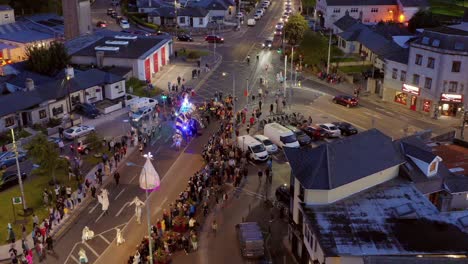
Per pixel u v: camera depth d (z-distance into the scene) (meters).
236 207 52.78
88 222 50.44
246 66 108.44
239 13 160.12
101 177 57.78
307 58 104.69
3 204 53.62
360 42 112.31
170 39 112.50
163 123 76.19
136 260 42.22
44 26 125.81
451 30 79.06
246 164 62.22
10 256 44.66
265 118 77.75
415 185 45.00
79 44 105.88
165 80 98.44
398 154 46.28
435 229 38.50
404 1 139.25
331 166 42.38
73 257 44.88
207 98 87.19
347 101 83.75
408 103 83.69
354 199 42.56
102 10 172.12
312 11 171.00
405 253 35.72
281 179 58.75
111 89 84.50
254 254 44.03
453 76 76.56
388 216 40.09
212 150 64.06
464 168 53.31
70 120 74.06
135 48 102.12
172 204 53.25
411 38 103.88
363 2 141.88
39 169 59.50
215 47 125.00
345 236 37.62
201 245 46.38
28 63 92.81
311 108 83.25
